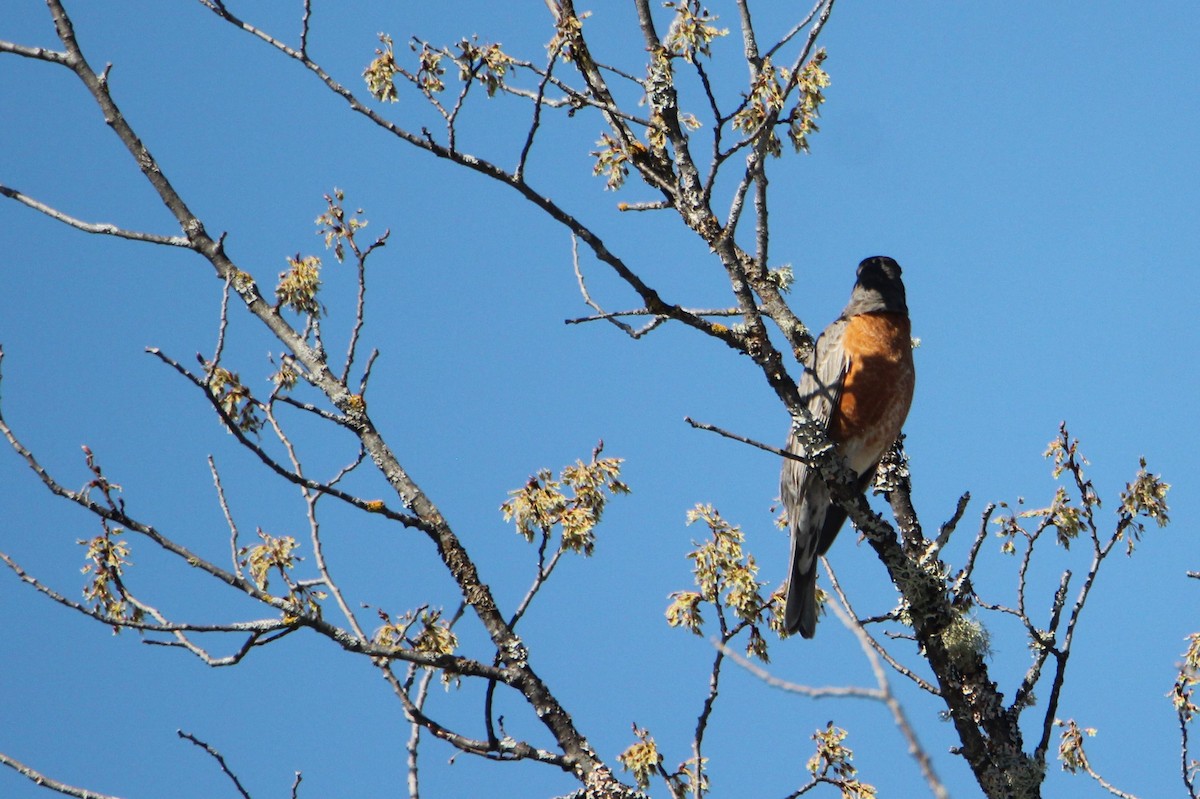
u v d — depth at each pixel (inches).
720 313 427.5
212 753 349.7
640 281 386.9
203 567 327.9
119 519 327.9
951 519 433.1
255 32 396.2
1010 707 428.8
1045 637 422.9
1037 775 414.9
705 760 356.5
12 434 329.1
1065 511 422.9
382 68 415.8
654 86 442.3
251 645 324.5
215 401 334.0
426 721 346.0
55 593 321.7
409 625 357.4
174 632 327.9
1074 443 426.0
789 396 407.5
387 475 385.1
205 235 405.4
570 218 384.5
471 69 409.7
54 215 392.8
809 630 486.3
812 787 383.9
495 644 362.6
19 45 407.2
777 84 435.5
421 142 385.4
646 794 345.1
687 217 422.3
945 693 428.8
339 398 391.2
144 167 407.2
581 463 376.8
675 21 442.0
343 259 400.8
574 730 354.9
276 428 381.7
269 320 398.3
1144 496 419.2
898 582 431.2
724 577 374.9
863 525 426.0
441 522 379.2
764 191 490.9
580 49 447.2
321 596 367.9
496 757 347.9
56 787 310.8
